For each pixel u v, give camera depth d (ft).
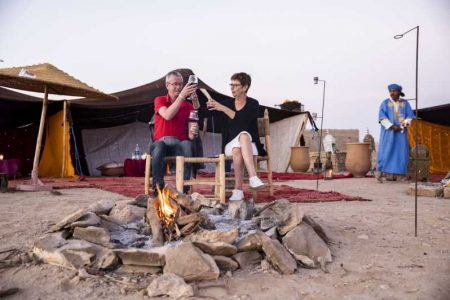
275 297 6.15
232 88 16.25
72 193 21.33
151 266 7.19
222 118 17.20
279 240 8.55
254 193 16.43
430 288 6.51
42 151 40.57
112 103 40.81
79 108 39.04
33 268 7.32
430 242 9.62
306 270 7.50
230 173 17.53
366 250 8.89
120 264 7.43
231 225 9.68
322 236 9.21
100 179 34.42
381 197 19.67
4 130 39.32
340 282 6.84
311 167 51.34
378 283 6.76
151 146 16.62
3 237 9.59
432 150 45.55
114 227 9.47
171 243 8.19
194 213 8.57
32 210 14.19
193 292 6.23
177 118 16.43
